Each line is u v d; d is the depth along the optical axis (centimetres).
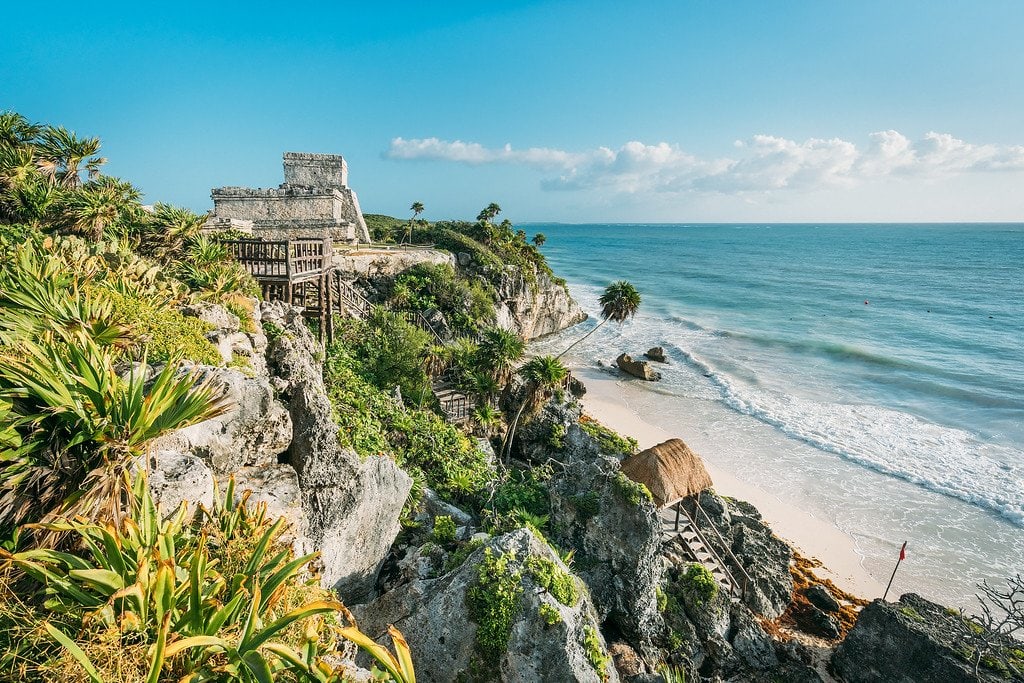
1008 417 4344
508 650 1123
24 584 599
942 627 1836
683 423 4253
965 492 3184
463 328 5122
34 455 618
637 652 1736
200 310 1593
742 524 2602
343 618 1015
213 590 572
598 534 1800
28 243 1327
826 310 9106
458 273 6294
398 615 1273
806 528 2864
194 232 2331
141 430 643
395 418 2495
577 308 8181
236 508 808
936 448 3775
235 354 1502
